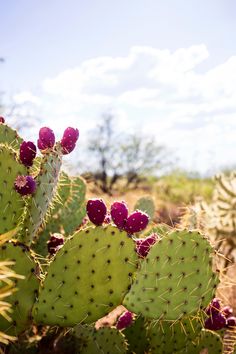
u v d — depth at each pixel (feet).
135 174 22.89
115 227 2.78
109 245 2.74
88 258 2.74
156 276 2.71
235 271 5.09
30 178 2.90
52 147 3.09
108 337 3.32
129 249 2.75
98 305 2.74
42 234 3.98
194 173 20.79
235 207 7.28
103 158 22.56
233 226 7.18
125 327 3.59
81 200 4.50
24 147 3.06
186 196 16.69
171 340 3.40
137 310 2.72
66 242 2.78
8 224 3.00
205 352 3.50
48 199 3.04
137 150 23.20
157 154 23.35
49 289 2.74
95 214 2.80
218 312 3.53
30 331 3.22
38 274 2.80
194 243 2.76
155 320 2.80
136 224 2.87
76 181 4.56
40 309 2.74
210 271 2.77
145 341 3.58
